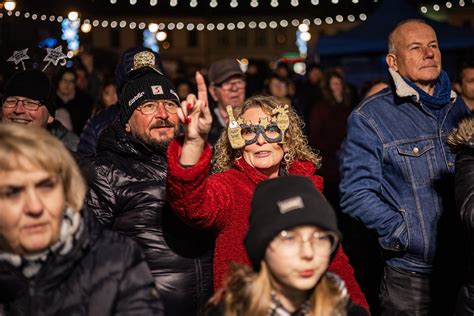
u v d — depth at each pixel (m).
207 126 3.42
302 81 14.49
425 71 4.81
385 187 4.81
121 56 4.74
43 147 2.71
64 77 9.37
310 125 9.68
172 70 15.96
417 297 4.79
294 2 12.12
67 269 2.79
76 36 10.88
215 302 3.03
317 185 4.05
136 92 4.34
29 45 8.46
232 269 3.00
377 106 4.88
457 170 4.21
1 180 2.67
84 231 2.82
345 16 21.02
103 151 4.33
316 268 2.88
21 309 2.79
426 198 4.76
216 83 7.37
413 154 4.78
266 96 4.02
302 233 2.86
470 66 6.92
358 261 6.89
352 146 4.85
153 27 15.92
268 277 2.94
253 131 3.89
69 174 2.80
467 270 4.12
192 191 3.52
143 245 4.11
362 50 15.78
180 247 4.10
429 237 4.72
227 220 3.77
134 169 4.25
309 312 2.94
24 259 2.76
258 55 66.00
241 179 3.87
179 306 4.08
